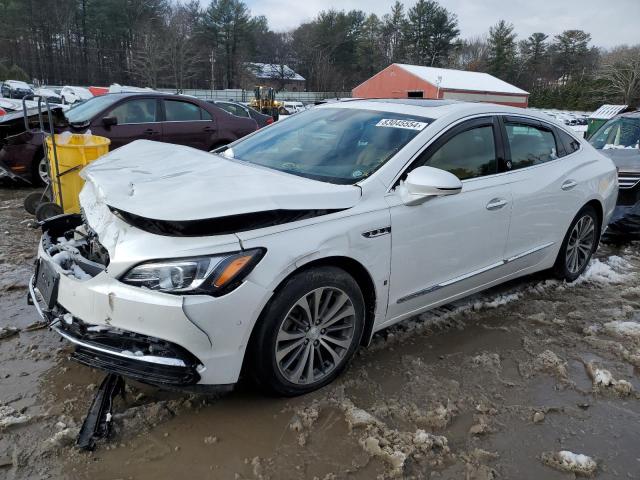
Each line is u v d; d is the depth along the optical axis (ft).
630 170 20.30
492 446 8.47
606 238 20.59
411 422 8.88
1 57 217.97
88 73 231.50
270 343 8.54
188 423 8.56
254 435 8.37
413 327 12.19
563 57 301.22
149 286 7.74
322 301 9.25
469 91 165.27
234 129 30.94
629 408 9.65
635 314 13.62
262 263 8.13
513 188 12.35
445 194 9.63
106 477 7.45
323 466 7.83
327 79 270.26
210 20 247.50
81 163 17.72
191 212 7.76
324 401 9.25
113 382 8.90
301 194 8.84
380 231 9.59
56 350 10.54
